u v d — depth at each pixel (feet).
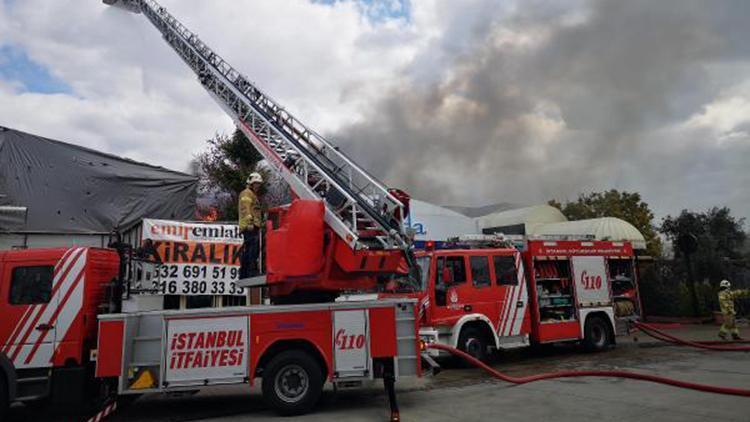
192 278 44.52
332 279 25.04
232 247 46.06
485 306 36.40
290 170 30.86
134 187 57.77
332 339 23.76
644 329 44.01
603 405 23.43
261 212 28.35
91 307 23.62
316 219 24.61
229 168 74.28
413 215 85.05
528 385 28.99
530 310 39.01
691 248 66.23
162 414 25.16
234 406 26.73
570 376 28.53
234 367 22.81
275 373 23.20
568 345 45.65
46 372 22.77
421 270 35.50
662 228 95.96
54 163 54.90
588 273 41.91
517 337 37.78
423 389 29.12
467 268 36.29
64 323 22.93
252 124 39.06
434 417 22.31
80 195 55.21
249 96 40.86
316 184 28.48
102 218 55.67
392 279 26.68
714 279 78.89
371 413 23.61
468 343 35.37
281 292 25.75
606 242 43.88
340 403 26.04
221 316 23.11
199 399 29.12
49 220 53.47
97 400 23.82
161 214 58.65
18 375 22.59
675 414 21.36
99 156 57.47
